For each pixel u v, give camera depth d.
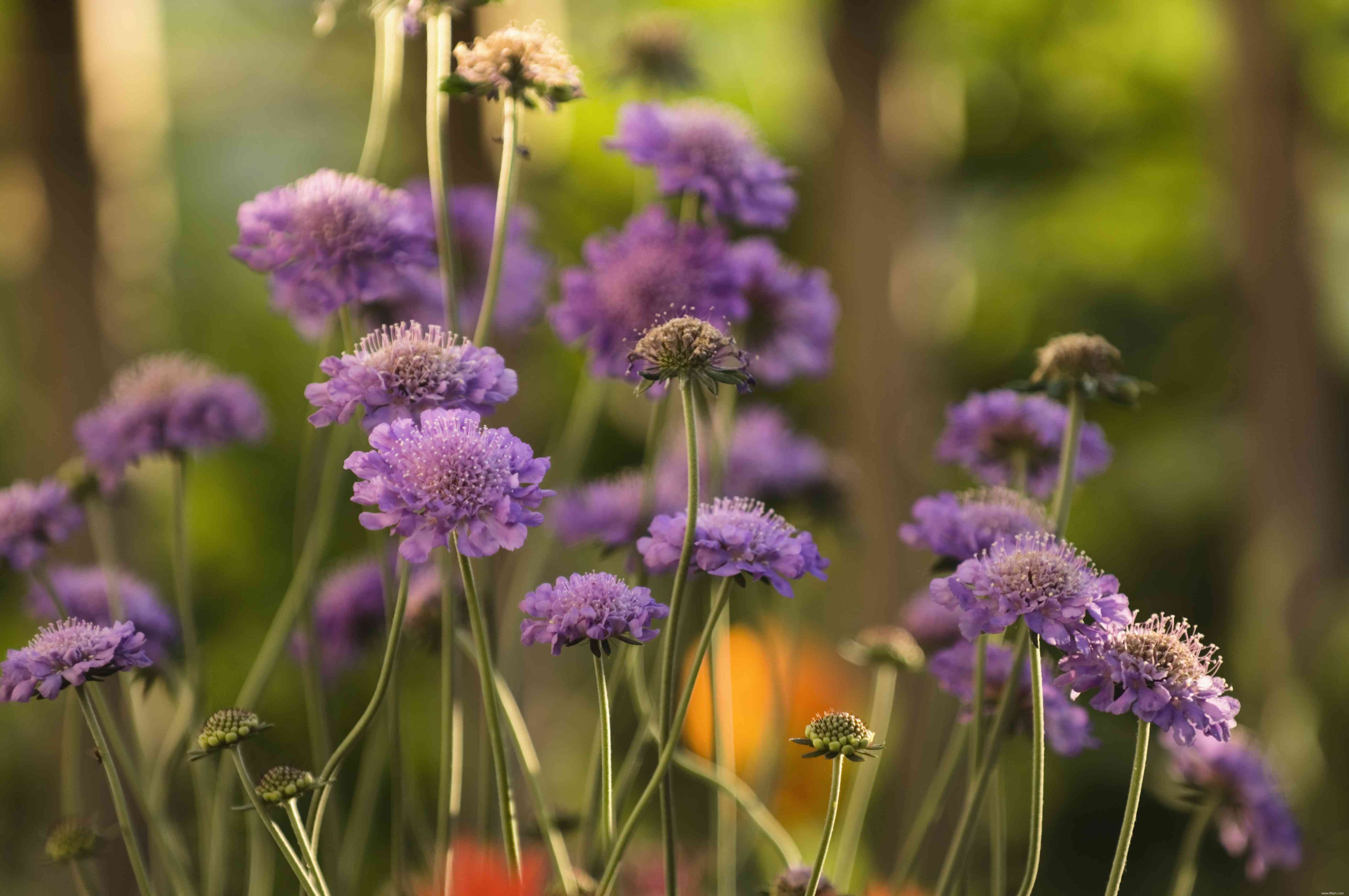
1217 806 1.13
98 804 1.67
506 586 1.26
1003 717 1.07
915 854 1.14
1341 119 4.05
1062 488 1.11
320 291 1.11
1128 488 4.65
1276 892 2.54
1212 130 3.58
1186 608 4.49
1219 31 3.40
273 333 4.35
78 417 2.35
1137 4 4.89
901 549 2.42
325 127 4.74
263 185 4.66
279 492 4.03
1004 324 5.20
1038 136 5.31
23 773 2.06
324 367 1.05
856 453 2.67
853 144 2.83
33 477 2.43
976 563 1.04
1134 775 1.03
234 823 1.23
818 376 1.28
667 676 1.04
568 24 2.76
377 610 1.23
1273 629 3.13
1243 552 3.39
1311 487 3.19
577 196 3.99
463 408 1.05
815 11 3.16
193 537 3.77
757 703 1.47
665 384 1.08
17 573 1.19
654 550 1.06
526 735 1.12
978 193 5.27
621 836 1.03
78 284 2.35
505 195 1.11
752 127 1.23
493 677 1.03
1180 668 1.03
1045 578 1.03
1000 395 1.17
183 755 1.15
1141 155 5.23
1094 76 5.20
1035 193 5.32
